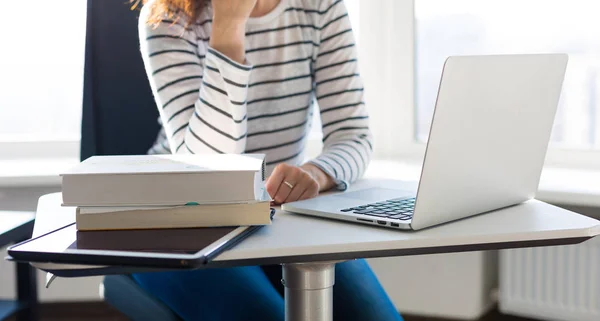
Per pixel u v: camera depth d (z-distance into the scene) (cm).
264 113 155
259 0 151
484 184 101
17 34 249
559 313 230
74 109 254
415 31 251
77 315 258
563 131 233
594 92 227
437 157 90
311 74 163
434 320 247
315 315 94
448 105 89
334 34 160
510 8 234
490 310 250
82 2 248
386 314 121
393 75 255
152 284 125
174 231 87
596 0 222
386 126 259
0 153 252
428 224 93
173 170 88
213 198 88
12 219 159
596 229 96
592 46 225
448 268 242
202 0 146
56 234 86
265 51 153
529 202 114
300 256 83
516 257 235
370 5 255
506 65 97
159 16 143
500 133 100
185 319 119
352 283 124
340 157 139
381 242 86
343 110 159
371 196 114
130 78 153
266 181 117
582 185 200
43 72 252
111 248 79
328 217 100
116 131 153
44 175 219
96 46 151
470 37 242
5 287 250
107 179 87
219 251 79
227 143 130
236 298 116
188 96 139
